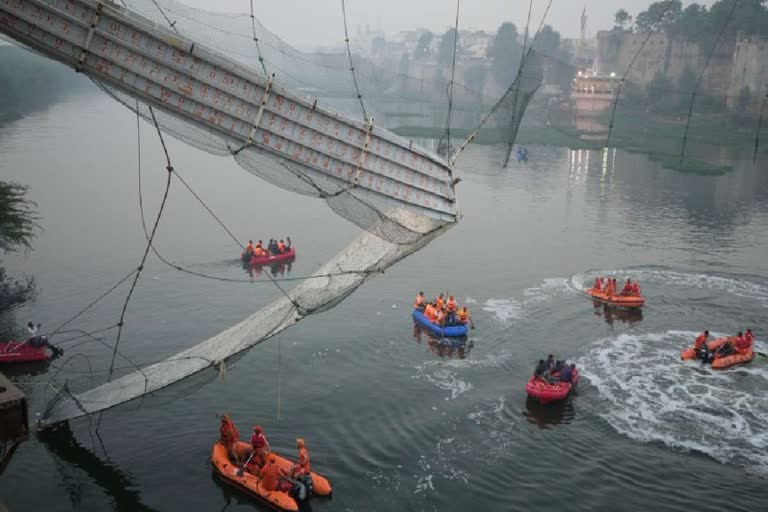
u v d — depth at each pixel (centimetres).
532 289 4262
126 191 6656
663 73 13938
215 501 2084
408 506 2094
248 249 4516
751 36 11662
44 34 1658
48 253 4556
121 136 10425
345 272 2152
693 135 11288
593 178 8569
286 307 2355
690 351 3241
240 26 1956
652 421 2666
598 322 3706
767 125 10681
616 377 3045
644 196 7444
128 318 3512
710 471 2338
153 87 1745
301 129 1881
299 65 2217
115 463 2264
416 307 3703
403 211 2100
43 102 14962
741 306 3978
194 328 3406
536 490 2206
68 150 8856
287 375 2973
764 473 2328
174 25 1816
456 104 8569
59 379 2775
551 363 2955
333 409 2684
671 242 5491
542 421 2642
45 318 3466
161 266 4375
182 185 7188
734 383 3000
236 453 2233
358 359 3161
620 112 12800
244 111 1817
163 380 2342
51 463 2255
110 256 4541
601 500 2166
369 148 1955
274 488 2061
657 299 4088
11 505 2036
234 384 2872
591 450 2450
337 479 2220
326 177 1933
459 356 3228
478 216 6394
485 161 4606
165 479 2189
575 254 5109
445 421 2620
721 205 6988
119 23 1686
